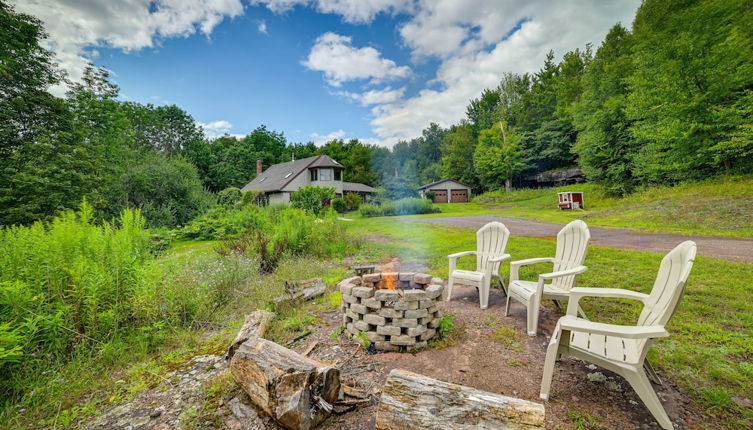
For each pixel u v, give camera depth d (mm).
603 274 4922
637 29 20734
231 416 2018
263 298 4465
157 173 18016
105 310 3174
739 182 12492
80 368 2564
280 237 7258
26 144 12047
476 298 4453
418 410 1604
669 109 13586
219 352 2996
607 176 19922
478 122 46969
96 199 13914
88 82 17547
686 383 2217
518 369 2502
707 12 13203
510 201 29344
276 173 34312
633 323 3238
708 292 3924
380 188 37188
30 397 2193
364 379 2430
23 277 2996
